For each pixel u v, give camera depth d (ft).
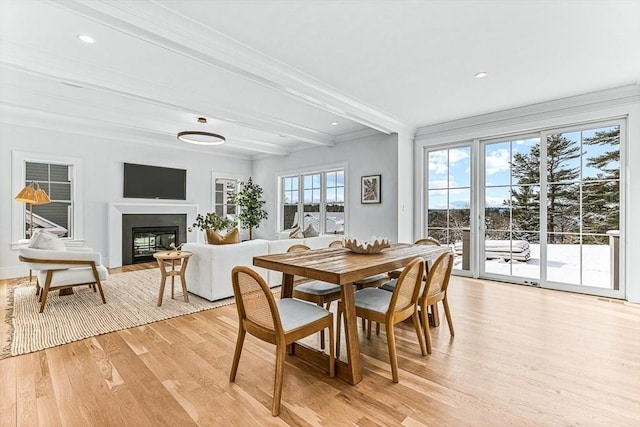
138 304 11.76
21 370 6.94
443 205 17.29
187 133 15.71
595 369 7.00
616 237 12.41
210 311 11.05
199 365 7.23
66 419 5.35
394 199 17.40
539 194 14.19
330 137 20.22
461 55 9.51
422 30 8.16
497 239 15.47
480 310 11.03
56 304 11.67
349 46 9.01
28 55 9.00
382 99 13.28
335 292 8.28
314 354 7.34
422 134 17.75
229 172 25.62
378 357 7.68
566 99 13.05
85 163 18.28
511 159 15.01
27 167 16.49
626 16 7.45
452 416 5.45
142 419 5.37
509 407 5.69
